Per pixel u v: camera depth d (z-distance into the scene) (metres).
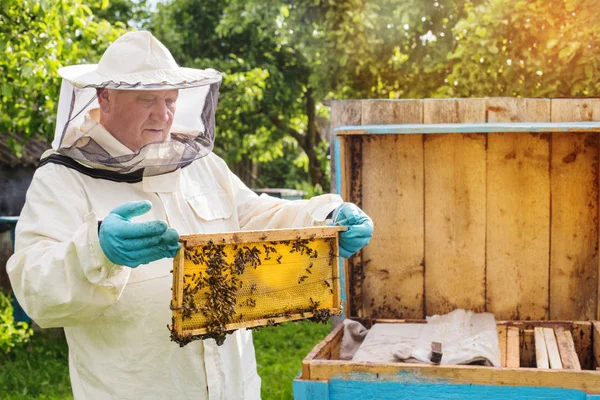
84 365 2.08
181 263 1.77
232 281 1.89
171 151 2.05
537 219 3.72
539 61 5.09
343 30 6.89
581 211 3.67
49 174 2.01
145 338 2.05
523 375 2.70
